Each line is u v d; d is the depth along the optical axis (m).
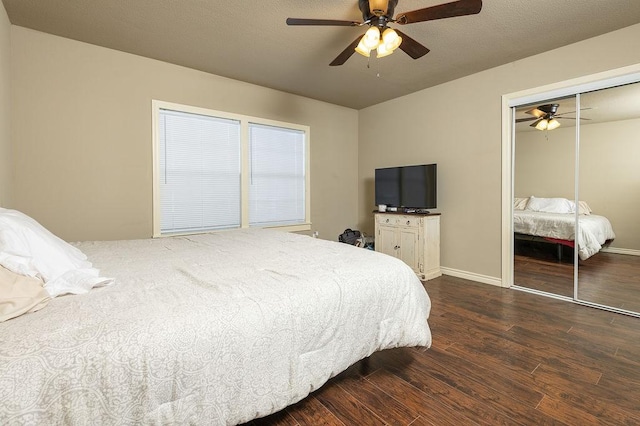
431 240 3.66
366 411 1.43
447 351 1.96
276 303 1.17
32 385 0.73
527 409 1.43
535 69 2.98
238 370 1.04
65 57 2.64
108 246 2.17
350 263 1.66
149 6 2.18
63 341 0.82
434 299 2.93
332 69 3.31
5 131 2.24
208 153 3.49
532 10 2.23
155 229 3.13
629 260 2.70
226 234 2.71
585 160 2.86
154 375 0.87
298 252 1.93
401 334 1.61
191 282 1.34
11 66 2.41
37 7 2.20
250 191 3.84
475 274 3.54
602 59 2.60
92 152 2.79
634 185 2.64
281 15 2.29
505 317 2.50
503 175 3.26
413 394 1.55
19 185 2.49
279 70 3.34
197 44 2.76
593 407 1.44
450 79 3.62
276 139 4.06
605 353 1.92
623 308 2.64
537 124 3.13
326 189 4.62
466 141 3.56
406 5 2.18
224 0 2.12
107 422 0.80
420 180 3.81
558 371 1.73
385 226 4.03
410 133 4.17
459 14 1.83
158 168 3.13
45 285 1.10
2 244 1.08
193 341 0.95
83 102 2.73
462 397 1.52
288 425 1.35
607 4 2.16
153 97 3.08
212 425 0.97
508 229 3.27
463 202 3.62
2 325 0.88
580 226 2.91
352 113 4.89
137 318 0.96
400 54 2.95
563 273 3.04
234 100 3.62
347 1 2.12
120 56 2.89
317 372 1.27
